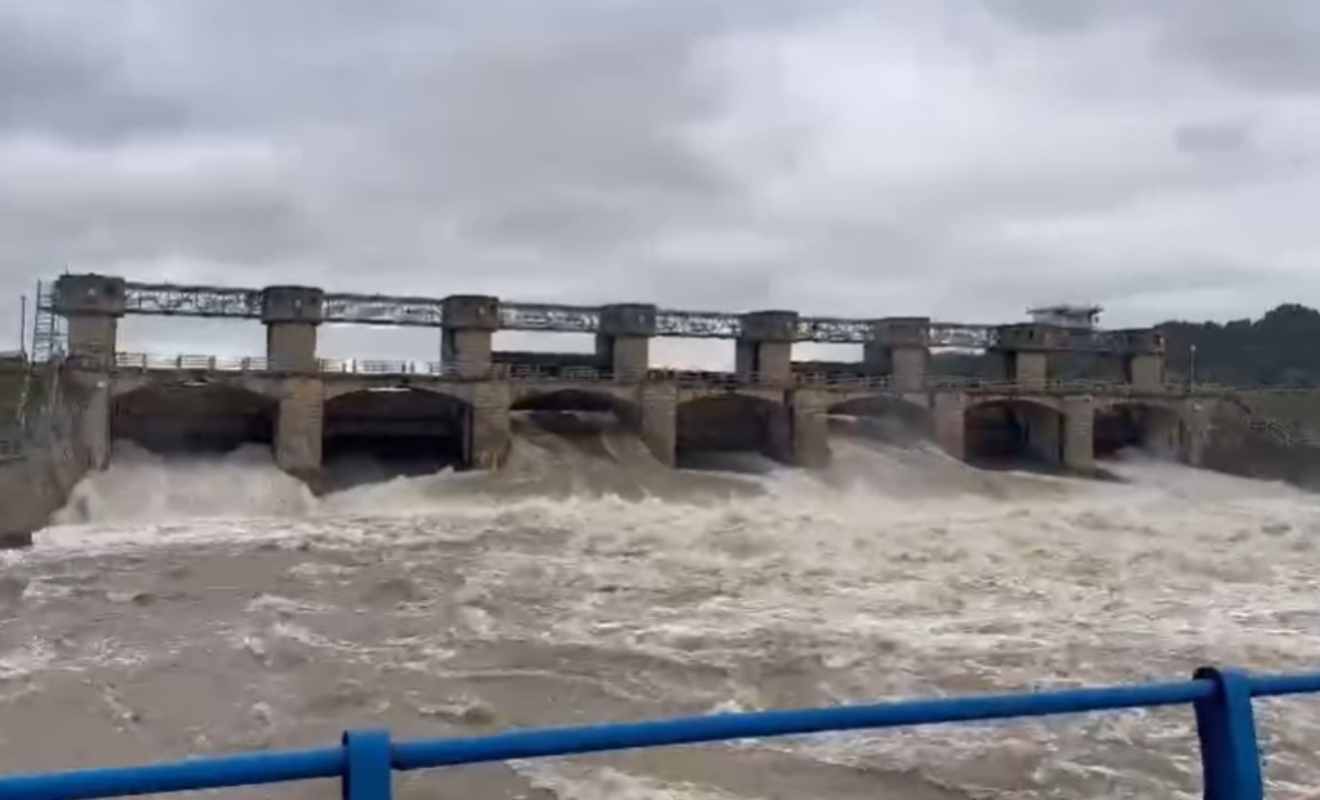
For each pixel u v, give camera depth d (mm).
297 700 22422
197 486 55375
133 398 59562
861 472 68312
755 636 28219
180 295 61500
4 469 46719
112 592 33594
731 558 41531
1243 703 4645
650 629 29078
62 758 18875
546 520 50781
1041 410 78750
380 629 28906
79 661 25141
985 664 25406
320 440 59812
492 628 29109
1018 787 16969
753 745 18453
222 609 31203
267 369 60125
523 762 17625
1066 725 19578
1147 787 16984
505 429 63125
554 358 72250
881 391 73000
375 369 63344
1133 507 62938
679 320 72000
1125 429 84938
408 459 64812
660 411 67000
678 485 61812
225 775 3586
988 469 74438
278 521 50969
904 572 38844
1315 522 55688
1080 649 26766
